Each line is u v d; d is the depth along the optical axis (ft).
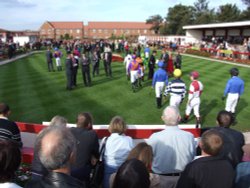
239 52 92.63
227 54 101.04
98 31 341.41
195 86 28.43
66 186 6.85
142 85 49.88
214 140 9.78
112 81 53.83
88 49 94.27
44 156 6.84
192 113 34.40
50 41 172.35
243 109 36.37
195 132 22.36
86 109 35.53
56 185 6.81
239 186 10.80
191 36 171.42
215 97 41.70
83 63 48.11
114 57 88.17
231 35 137.08
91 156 14.14
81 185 7.12
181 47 135.95
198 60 93.50
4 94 43.55
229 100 30.14
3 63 86.38
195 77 28.76
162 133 13.28
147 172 8.47
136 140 22.27
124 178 8.17
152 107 36.68
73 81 48.65
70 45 112.68
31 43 155.43
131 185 8.07
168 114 13.38
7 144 7.00
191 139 13.32
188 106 29.86
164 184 12.89
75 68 48.14
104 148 14.15
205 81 53.57
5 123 15.17
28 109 35.47
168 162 12.98
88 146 13.71
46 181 6.91
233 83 29.50
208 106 37.40
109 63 58.18
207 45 123.54
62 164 6.87
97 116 32.94
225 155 12.48
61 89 46.93
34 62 89.20
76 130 14.07
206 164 9.58
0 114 16.22
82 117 14.85
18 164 7.06
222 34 145.38
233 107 30.50
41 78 57.88
